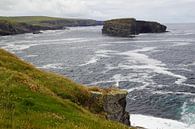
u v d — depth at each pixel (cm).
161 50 16762
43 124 1583
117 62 12575
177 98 7038
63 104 2244
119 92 3672
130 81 8919
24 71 3497
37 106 1903
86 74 10062
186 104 6556
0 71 2614
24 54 15375
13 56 4200
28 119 1609
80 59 13475
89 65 11831
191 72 10200
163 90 7806
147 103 6731
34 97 2095
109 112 3444
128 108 6406
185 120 5572
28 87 2283
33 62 12794
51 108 1972
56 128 1536
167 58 13675
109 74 10000
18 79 2425
